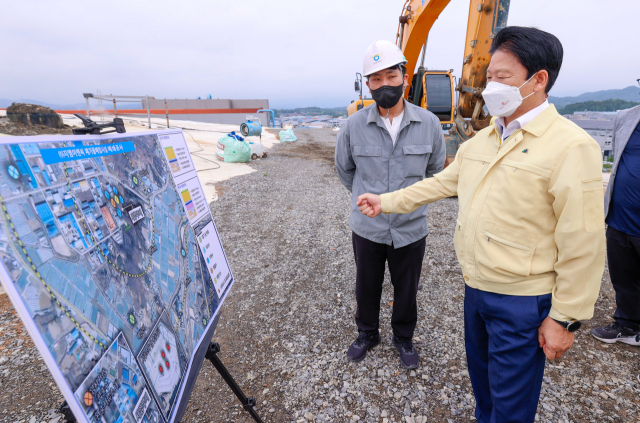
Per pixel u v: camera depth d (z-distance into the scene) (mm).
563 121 1050
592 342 2270
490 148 1224
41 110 9273
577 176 963
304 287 3184
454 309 2723
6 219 532
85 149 787
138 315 827
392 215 1830
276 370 2137
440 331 2447
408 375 2047
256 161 10641
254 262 3746
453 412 1774
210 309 1281
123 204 887
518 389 1220
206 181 7707
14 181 570
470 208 1262
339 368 2129
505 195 1117
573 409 1749
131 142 1009
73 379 571
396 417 1761
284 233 4613
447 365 2111
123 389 701
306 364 2180
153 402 799
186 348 1041
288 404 1871
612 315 2504
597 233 966
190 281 1173
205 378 2080
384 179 1896
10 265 513
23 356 2213
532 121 1074
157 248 1008
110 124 979
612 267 2141
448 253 3771
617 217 2023
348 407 1836
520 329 1156
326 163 10727
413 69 6934
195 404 1887
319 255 3881
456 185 1470
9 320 2596
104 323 693
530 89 1048
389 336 2430
